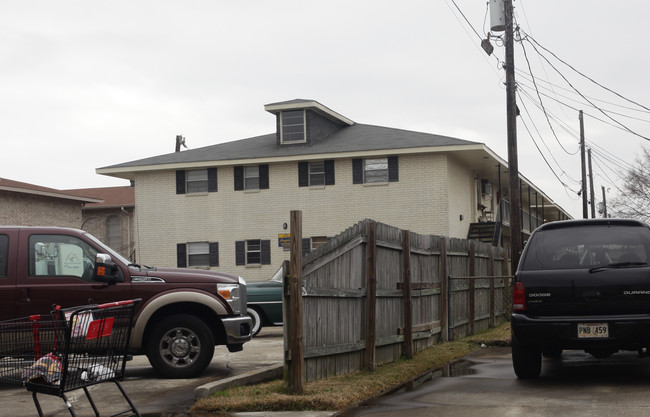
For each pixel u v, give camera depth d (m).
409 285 11.67
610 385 8.66
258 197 35.03
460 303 15.07
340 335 9.48
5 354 6.58
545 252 9.00
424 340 12.85
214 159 35.19
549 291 8.80
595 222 9.03
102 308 6.51
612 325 8.56
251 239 35.03
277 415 7.36
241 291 10.66
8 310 9.80
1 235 9.99
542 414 7.00
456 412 7.24
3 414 7.75
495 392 8.40
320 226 34.22
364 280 10.23
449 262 14.59
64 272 10.05
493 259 18.14
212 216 35.56
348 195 33.91
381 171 33.66
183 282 10.29
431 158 32.94
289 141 35.91
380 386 8.85
